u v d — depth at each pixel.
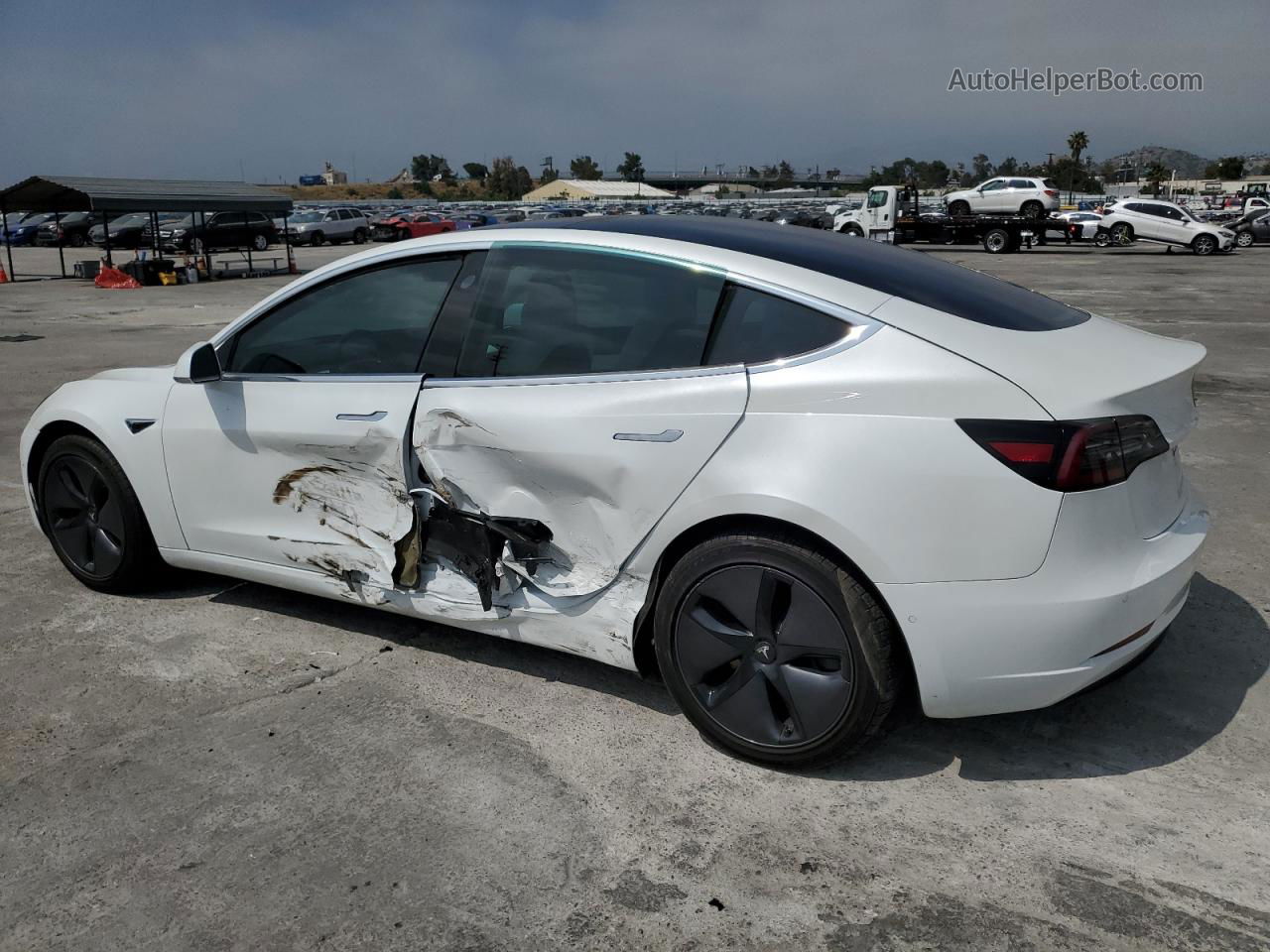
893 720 2.76
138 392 3.75
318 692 3.18
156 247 23.67
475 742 2.88
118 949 2.10
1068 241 33.22
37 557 4.43
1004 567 2.36
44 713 3.06
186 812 2.56
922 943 2.08
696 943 2.10
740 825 2.48
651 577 2.82
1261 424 7.01
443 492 3.09
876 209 33.53
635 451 2.71
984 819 2.50
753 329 2.66
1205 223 31.58
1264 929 2.11
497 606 3.08
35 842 2.45
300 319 3.43
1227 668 3.28
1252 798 2.57
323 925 2.16
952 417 2.39
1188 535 2.67
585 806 2.57
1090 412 2.36
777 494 2.49
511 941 2.11
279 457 3.39
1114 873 2.30
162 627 3.68
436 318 3.15
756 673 2.66
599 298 2.90
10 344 12.22
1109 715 2.99
